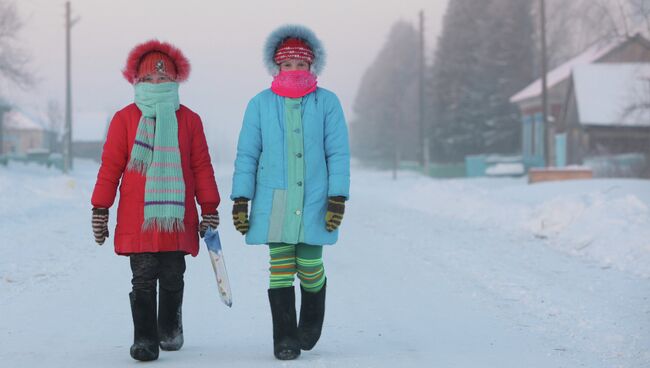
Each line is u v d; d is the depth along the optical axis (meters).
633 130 40.00
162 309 5.71
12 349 5.86
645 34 36.72
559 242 13.17
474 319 7.21
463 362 5.53
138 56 5.50
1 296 8.18
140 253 5.36
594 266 10.72
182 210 5.40
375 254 11.84
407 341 6.27
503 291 8.73
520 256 11.73
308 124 5.63
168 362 5.37
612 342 6.26
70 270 9.92
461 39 75.94
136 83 5.51
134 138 5.38
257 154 5.66
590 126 41.84
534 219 15.34
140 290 5.39
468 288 8.92
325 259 11.27
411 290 8.78
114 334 6.45
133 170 5.37
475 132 72.50
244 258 11.09
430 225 16.72
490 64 71.81
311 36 5.74
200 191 5.55
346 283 9.23
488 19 73.88
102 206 5.38
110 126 5.45
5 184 22.44
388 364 5.43
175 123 5.46
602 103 42.03
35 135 99.19
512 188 26.59
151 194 5.34
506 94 70.25
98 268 10.14
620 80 43.06
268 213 5.55
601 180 24.95
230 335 6.44
